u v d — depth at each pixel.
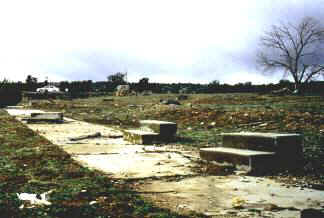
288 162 7.15
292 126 14.22
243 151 7.25
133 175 6.50
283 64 55.00
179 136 12.72
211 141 11.41
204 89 63.59
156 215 4.09
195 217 4.14
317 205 4.66
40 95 49.88
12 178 5.80
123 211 4.22
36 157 7.91
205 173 6.71
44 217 3.88
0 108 31.95
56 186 5.40
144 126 12.23
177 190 5.47
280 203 4.76
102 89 69.94
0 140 10.83
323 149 9.15
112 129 15.71
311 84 54.75
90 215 4.02
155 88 70.12
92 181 5.82
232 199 4.95
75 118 22.44
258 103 31.16
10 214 3.95
